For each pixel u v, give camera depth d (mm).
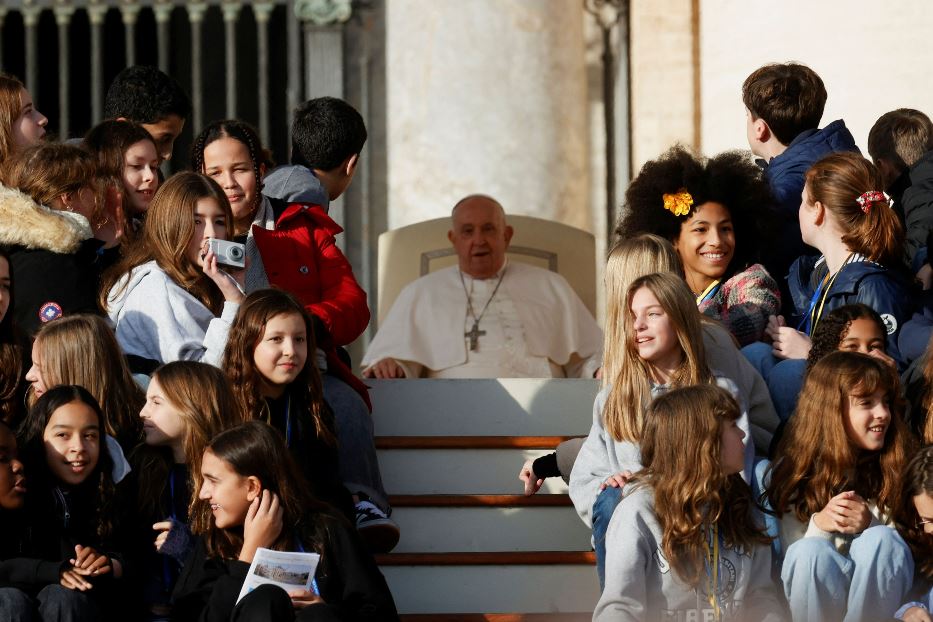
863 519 18047
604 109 36219
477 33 33625
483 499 21344
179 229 19688
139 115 23141
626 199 22500
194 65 36969
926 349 19672
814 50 30578
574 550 21328
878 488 18500
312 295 21328
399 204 33844
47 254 19625
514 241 28984
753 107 23406
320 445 19094
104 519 17438
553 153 33719
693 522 17062
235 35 38219
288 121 36938
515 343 26094
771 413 19812
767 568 17500
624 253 19547
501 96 33562
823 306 20969
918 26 30016
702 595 17172
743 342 21438
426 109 33656
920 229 21641
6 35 40062
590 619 20250
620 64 35906
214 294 19828
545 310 26438
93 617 16812
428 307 26266
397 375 24109
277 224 21500
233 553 17219
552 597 20734
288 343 18766
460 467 21938
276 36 40719
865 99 30062
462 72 33594
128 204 20984
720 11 32156
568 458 20328
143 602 17547
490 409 22422
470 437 21969
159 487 17844
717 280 21875
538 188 33594
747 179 22078
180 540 17625
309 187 21781
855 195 21125
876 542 17828
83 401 17469
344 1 36750
